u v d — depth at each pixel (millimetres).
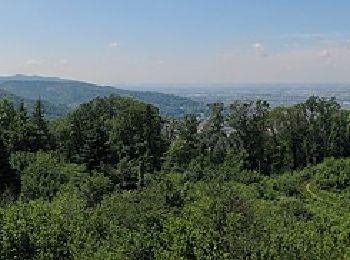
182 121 78938
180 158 74625
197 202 24375
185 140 76688
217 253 19188
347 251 22125
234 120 81375
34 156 56938
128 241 20562
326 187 66375
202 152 77312
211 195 25062
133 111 77500
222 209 21547
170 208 25406
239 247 19250
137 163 69500
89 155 68750
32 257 19375
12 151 61969
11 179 46969
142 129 77562
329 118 86688
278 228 21922
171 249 19672
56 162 56344
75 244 20234
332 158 76875
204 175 65688
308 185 68125
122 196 27094
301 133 85188
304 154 84750
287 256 19328
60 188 43438
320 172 70875
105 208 24781
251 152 81875
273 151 83125
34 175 47438
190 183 48938
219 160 76250
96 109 82625
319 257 20188
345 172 68375
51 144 72438
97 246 20641
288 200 51281
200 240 19547
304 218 35281
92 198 37125
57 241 20062
